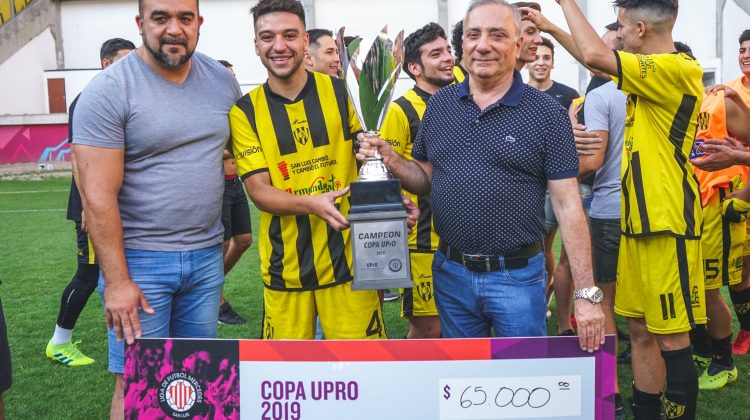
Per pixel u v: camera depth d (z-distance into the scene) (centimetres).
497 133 215
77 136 220
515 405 201
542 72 476
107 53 418
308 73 257
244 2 2014
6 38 2022
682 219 241
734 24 1650
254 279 596
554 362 200
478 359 199
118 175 224
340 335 262
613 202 312
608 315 320
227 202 435
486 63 212
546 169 215
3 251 732
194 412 207
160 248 235
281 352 202
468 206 219
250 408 204
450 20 1953
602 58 228
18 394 338
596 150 275
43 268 647
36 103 2095
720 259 319
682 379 248
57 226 905
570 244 208
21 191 1347
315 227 255
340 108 256
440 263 237
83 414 314
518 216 218
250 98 250
